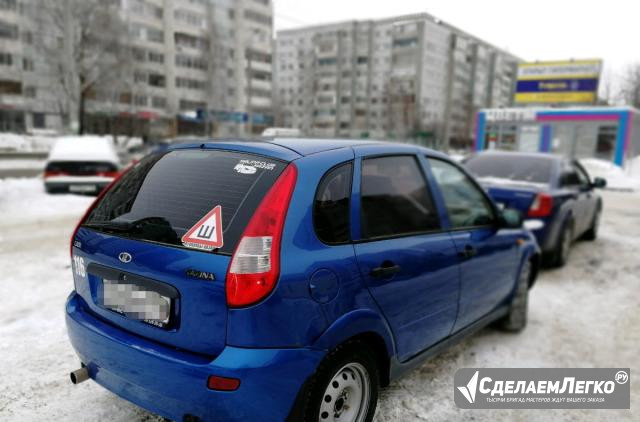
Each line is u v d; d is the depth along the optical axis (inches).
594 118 972.6
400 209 109.6
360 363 90.9
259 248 76.4
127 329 86.8
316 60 3430.1
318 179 88.0
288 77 3651.6
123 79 1665.8
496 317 149.2
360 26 3253.0
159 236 84.7
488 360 142.5
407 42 3036.4
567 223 251.1
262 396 75.4
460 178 140.3
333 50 3334.2
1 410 106.3
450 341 124.6
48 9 1422.2
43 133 1854.1
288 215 80.7
